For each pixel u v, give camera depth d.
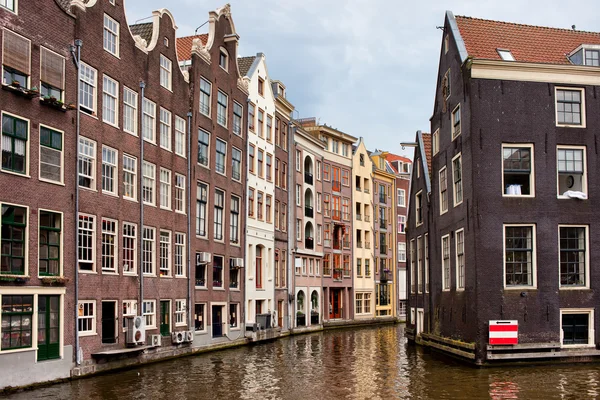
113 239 23.20
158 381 19.81
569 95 24.05
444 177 27.64
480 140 23.45
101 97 22.59
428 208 31.02
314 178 50.41
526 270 23.23
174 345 27.00
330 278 52.69
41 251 19.50
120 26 23.95
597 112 23.95
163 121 27.12
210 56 31.56
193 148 29.47
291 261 44.50
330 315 53.38
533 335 22.88
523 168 23.56
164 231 26.80
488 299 22.86
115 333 22.91
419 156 33.56
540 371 21.39
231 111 34.12
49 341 19.44
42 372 18.92
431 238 29.66
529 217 23.28
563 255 23.45
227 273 32.94
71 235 20.64
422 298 32.25
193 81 29.72
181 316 27.81
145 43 25.62
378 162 64.12
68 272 20.38
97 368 21.39
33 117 19.19
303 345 33.97
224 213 32.88
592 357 23.00
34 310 18.81
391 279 62.41
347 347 32.41
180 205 28.30
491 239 23.11
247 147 36.09
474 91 23.59
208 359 26.47
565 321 23.27
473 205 23.23
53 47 20.14
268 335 37.25
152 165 26.08
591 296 23.22
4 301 17.83
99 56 22.53
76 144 20.98
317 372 22.06
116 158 23.50
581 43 26.56
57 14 20.34
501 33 26.42
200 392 17.75
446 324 27.00
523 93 23.73
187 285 28.34
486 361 22.66
